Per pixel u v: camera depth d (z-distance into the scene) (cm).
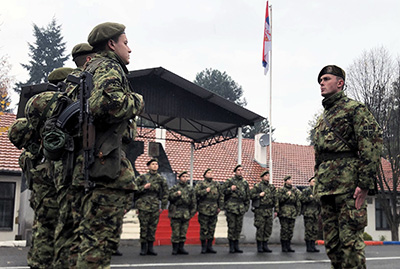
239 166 1255
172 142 2711
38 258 452
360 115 430
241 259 1037
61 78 525
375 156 416
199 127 1917
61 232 361
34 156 468
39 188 454
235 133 1841
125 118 308
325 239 452
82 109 305
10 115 2416
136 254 1136
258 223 1266
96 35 339
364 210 423
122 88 309
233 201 1226
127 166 321
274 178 2745
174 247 1160
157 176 1137
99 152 302
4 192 1977
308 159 3105
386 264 955
